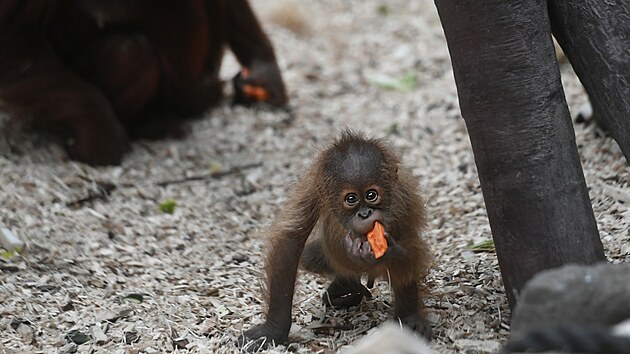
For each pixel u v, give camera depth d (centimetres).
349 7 1920
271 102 1418
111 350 740
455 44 663
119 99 1252
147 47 1237
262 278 763
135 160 1228
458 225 980
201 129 1345
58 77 1205
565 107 668
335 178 652
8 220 1020
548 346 446
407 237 691
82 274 908
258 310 804
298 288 842
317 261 763
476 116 662
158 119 1306
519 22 647
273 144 1295
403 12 1897
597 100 693
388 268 697
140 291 866
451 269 845
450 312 750
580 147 1116
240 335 724
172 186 1162
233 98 1436
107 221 1047
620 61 674
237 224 1055
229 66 1642
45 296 850
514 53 647
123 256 961
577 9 688
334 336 737
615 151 1087
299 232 702
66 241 986
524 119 649
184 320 793
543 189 647
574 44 695
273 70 1420
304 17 1814
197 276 910
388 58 1656
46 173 1155
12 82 1198
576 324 528
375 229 640
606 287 526
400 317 728
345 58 1670
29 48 1200
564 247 645
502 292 782
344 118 1384
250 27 1405
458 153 1209
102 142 1203
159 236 1016
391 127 1313
